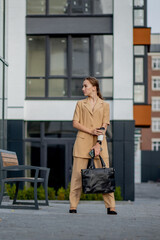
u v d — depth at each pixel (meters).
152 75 61.38
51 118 16.95
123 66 16.86
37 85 17.11
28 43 17.25
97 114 6.28
